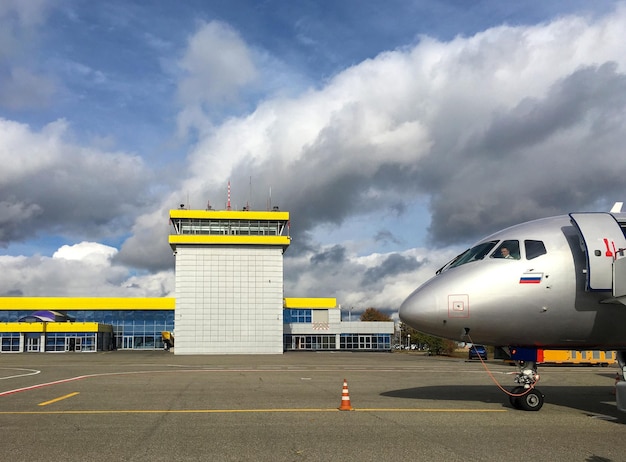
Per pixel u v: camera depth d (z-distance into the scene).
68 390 21.33
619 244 14.11
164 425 12.84
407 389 21.72
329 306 95.31
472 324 14.70
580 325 14.57
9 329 79.25
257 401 17.52
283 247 76.25
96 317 90.81
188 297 73.75
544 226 15.37
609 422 13.20
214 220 76.56
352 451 10.02
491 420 13.47
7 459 9.48
